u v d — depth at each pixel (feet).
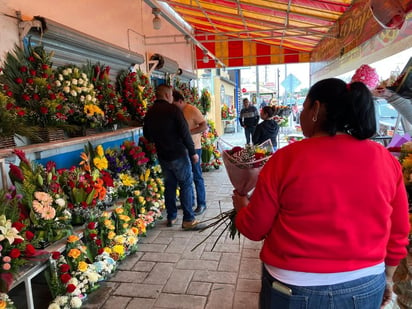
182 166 12.03
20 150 7.44
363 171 3.41
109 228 9.14
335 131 3.58
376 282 3.54
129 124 15.57
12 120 7.89
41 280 8.63
